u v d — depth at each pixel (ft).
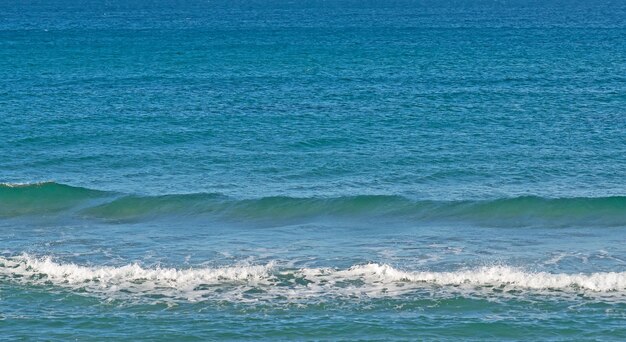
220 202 117.08
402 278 88.28
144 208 115.75
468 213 112.78
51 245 100.78
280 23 545.03
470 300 83.46
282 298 84.17
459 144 154.30
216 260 95.40
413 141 156.66
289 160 142.61
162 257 96.43
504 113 184.75
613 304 82.07
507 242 101.81
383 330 77.36
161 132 163.12
